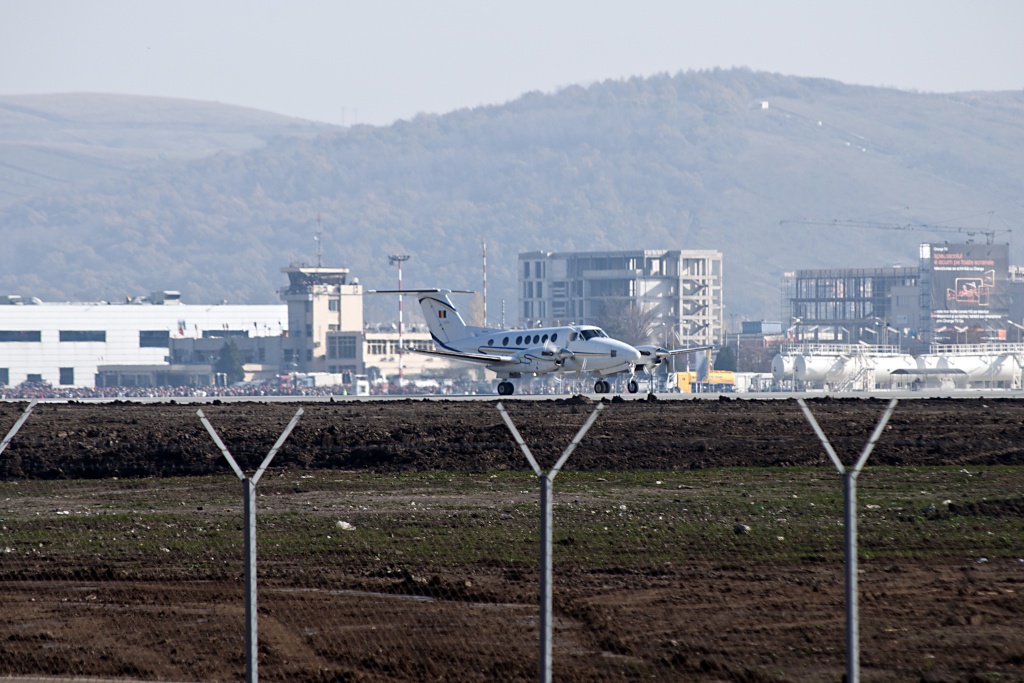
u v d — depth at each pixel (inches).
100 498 5132.9
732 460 6131.9
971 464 5944.9
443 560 3656.5
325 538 4013.3
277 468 6112.2
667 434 7076.8
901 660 2623.0
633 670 2591.0
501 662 2667.3
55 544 3976.4
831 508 4461.1
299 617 3043.8
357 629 2933.1
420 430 7367.1
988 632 2807.6
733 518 4259.4
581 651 2731.3
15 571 3575.3
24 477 5920.3
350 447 6643.7
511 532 4067.4
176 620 3036.4
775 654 2669.8
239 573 3516.2
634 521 4227.4
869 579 3309.5
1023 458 6038.4
